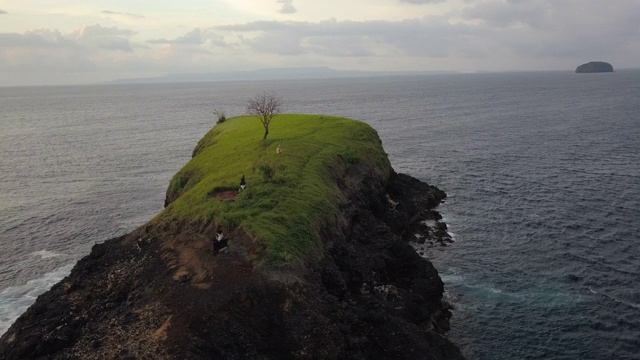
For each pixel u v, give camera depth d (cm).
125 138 13312
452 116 17012
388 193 6394
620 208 6156
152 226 4094
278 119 7806
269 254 3247
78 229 6041
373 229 4684
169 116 19450
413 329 3172
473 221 5903
